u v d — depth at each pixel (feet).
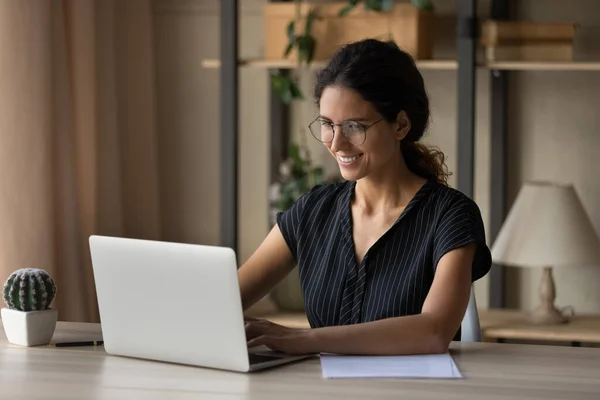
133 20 13.67
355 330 6.79
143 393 5.89
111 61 12.96
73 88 12.27
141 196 13.85
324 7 12.39
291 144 13.43
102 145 12.87
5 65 11.07
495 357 6.89
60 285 12.01
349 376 6.23
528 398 5.79
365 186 7.90
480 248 7.38
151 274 6.63
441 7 13.33
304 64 12.35
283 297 12.82
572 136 13.24
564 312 13.14
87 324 8.13
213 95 14.33
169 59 14.38
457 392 5.90
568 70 13.17
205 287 6.39
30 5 11.21
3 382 6.14
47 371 6.45
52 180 11.84
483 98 13.39
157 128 14.48
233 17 12.21
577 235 11.64
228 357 6.40
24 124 11.21
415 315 6.93
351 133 7.42
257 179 14.30
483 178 13.50
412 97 7.64
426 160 8.07
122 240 6.75
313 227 8.15
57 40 11.88
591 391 5.95
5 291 7.32
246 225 14.38
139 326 6.75
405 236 7.66
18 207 11.21
